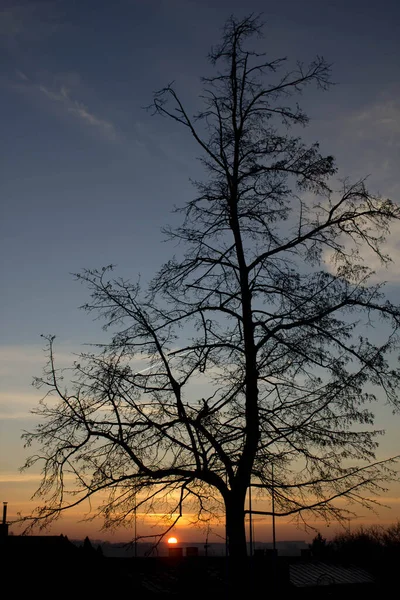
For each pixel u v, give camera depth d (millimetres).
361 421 16297
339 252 18094
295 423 16406
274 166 18094
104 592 27234
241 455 16234
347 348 16672
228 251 17734
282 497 16266
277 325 16781
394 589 34875
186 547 33594
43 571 27188
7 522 15703
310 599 30859
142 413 16156
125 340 16656
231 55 18719
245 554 15719
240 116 18531
